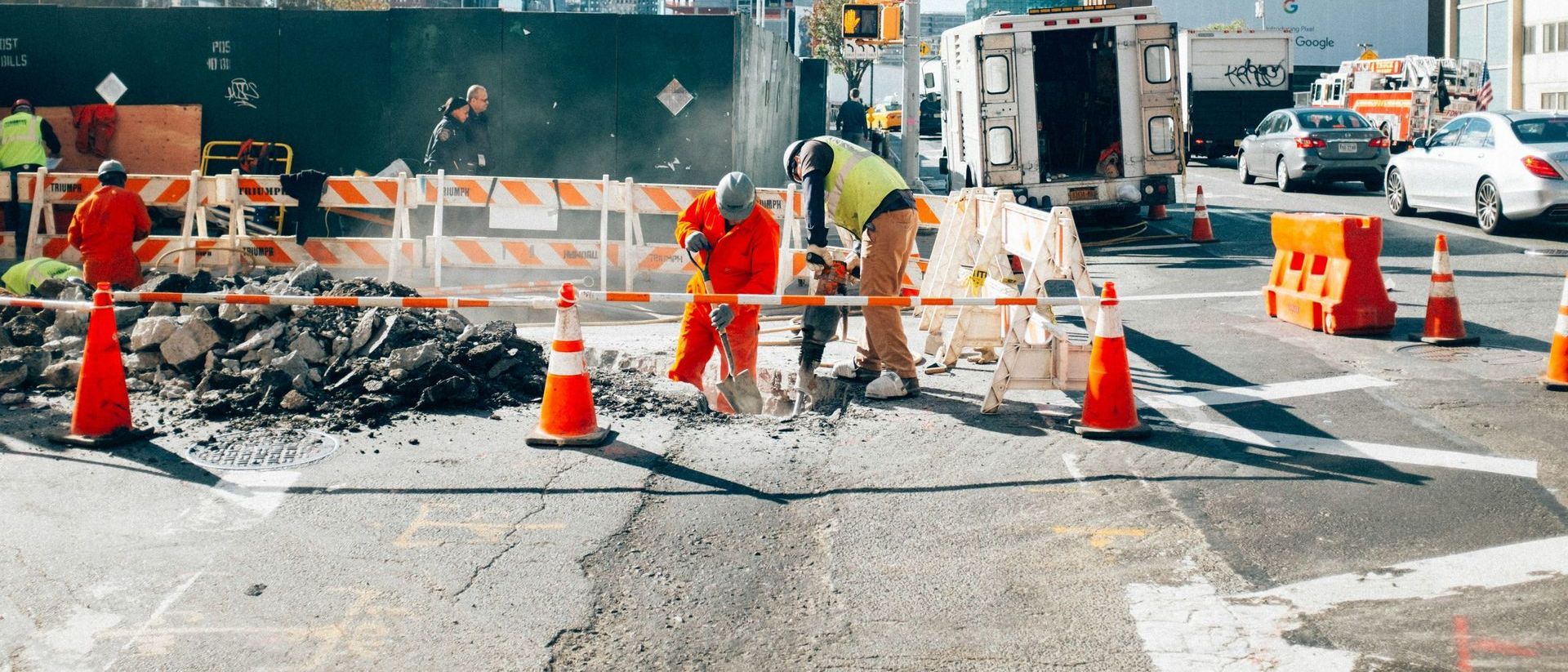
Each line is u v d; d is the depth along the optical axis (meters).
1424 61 34.84
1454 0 60.25
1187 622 4.55
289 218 16.36
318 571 5.04
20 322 8.91
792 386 8.83
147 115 16.66
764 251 7.88
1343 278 9.86
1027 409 7.68
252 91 16.59
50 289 9.26
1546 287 12.02
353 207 13.87
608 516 5.70
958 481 6.20
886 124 53.25
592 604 4.76
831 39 70.50
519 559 5.18
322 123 16.56
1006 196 8.82
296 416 7.34
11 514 5.66
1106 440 6.92
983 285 8.91
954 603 4.75
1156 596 4.79
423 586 4.90
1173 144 16.86
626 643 4.45
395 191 13.23
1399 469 6.28
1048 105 18.97
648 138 16.38
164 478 6.18
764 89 20.61
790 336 10.49
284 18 16.45
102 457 6.52
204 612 4.63
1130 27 16.62
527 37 16.23
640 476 6.29
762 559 5.22
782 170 24.50
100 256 11.20
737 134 16.48
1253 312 11.18
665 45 16.22
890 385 7.96
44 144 16.09
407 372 7.71
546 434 6.87
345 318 8.50
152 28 16.58
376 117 16.48
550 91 16.28
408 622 4.57
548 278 14.29
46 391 7.79
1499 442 6.73
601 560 5.18
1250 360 9.03
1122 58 16.67
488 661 4.28
